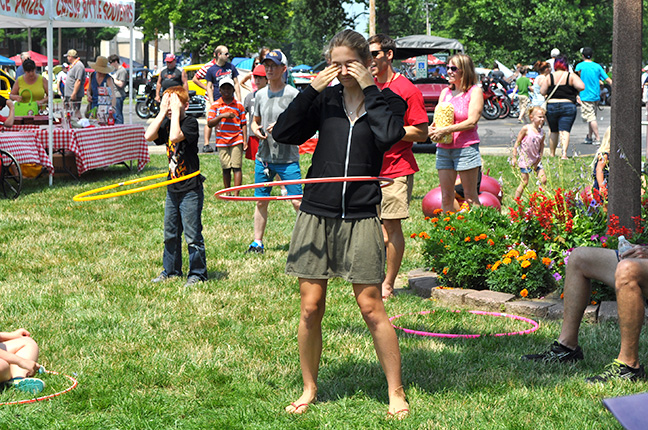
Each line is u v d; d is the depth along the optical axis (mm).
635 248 4422
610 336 5211
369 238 3893
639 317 4293
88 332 5492
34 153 12258
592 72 18062
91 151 13211
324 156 3955
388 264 6430
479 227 6750
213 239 8836
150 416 4027
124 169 14977
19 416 3984
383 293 6496
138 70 41125
